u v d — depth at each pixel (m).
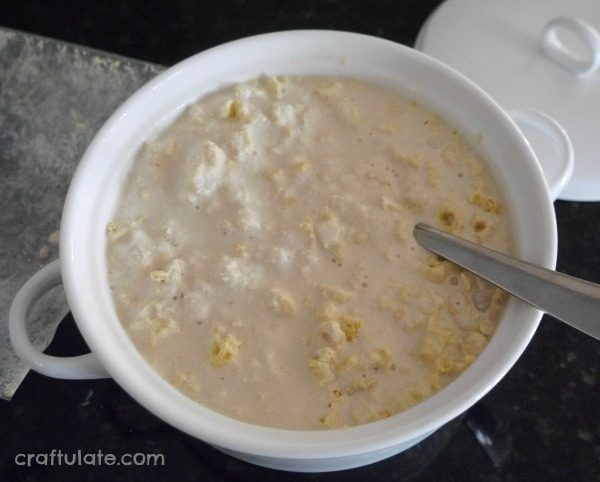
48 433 0.34
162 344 0.27
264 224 0.29
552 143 0.35
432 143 0.31
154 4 0.46
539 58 0.41
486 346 0.26
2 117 0.44
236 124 0.31
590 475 0.32
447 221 0.29
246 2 0.46
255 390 0.26
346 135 0.31
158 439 0.33
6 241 0.41
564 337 0.35
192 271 0.28
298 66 0.32
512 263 0.26
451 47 0.42
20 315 0.28
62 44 0.45
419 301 0.27
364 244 0.29
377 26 0.44
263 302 0.27
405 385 0.26
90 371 0.28
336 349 0.26
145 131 0.31
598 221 0.38
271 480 0.32
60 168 0.43
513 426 0.33
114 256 0.29
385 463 0.32
